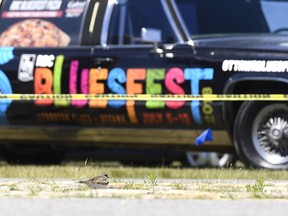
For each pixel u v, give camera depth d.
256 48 25.41
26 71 27.84
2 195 14.59
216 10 28.77
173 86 26.16
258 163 25.52
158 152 32.44
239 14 28.91
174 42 26.75
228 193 14.91
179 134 26.50
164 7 27.38
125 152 32.56
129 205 13.12
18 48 28.11
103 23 27.52
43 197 14.25
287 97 25.11
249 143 25.72
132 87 26.61
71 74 27.31
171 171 23.95
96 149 32.94
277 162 25.31
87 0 28.06
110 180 18.72
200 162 34.78
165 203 13.41
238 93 25.80
